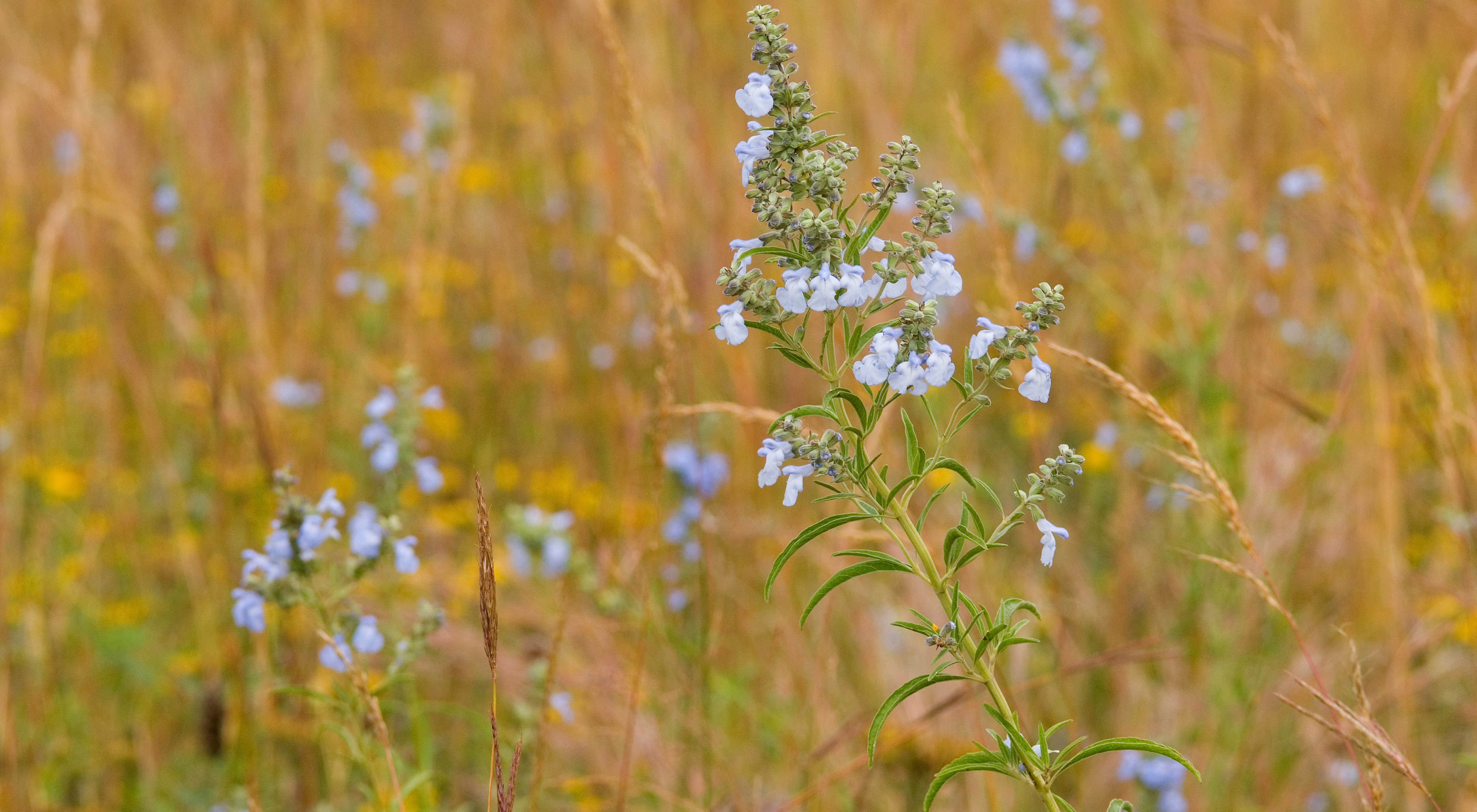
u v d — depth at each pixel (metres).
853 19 6.82
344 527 5.44
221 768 4.42
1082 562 5.34
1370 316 4.29
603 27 4.12
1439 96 4.04
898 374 1.98
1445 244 4.44
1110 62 7.47
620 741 4.20
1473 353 3.86
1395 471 4.82
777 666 4.66
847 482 2.09
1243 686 4.32
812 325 5.55
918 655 4.69
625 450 5.49
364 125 8.86
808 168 1.99
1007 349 2.07
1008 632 2.07
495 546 5.54
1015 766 2.07
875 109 6.46
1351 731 2.71
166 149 7.38
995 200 5.65
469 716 3.53
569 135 7.60
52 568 5.40
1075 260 6.30
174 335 6.66
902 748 4.07
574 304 6.86
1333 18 7.16
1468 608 4.05
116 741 4.66
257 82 5.79
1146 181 5.57
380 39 9.51
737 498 5.33
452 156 6.33
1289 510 4.95
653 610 4.18
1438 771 4.19
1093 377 3.01
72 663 4.91
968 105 7.42
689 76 6.48
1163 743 4.35
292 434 6.05
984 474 5.78
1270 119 6.09
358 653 3.10
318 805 3.97
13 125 7.54
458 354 6.95
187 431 6.47
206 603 4.90
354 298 7.12
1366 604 4.83
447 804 4.26
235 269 6.34
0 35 8.07
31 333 5.40
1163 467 5.21
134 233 5.91
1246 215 5.66
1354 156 4.16
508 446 6.35
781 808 3.54
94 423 6.53
